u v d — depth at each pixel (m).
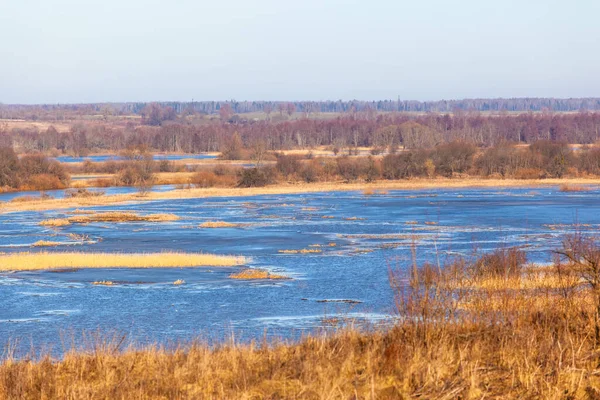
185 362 19.11
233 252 85.88
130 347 23.53
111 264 76.12
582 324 18.91
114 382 17.44
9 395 16.83
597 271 20.69
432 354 16.73
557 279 24.22
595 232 92.75
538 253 72.44
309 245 90.69
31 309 53.41
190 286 63.41
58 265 75.62
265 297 57.00
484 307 19.72
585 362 16.36
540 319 19.34
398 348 17.09
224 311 51.09
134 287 63.19
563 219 112.62
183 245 92.56
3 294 60.09
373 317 39.59
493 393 14.84
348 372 16.41
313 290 59.78
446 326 18.56
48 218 126.38
